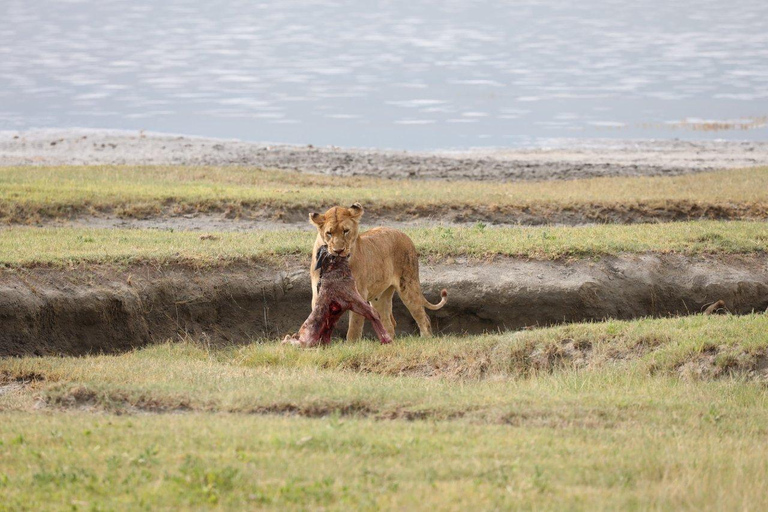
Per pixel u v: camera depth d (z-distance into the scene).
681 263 62.78
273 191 86.75
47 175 93.62
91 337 53.25
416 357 49.00
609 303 58.81
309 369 46.62
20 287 52.91
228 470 29.16
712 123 167.88
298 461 30.50
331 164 117.88
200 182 93.31
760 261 63.91
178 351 51.84
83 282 54.75
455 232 68.12
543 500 27.86
